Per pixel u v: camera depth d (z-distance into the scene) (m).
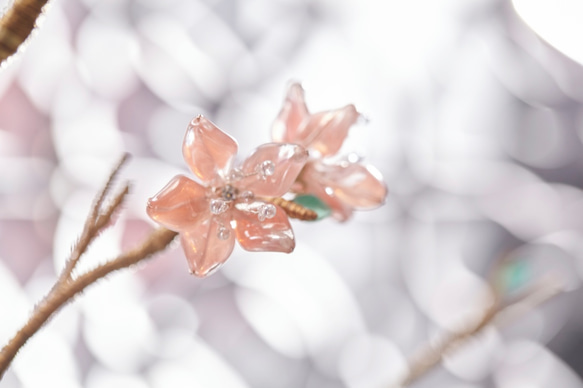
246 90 1.33
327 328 1.32
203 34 1.31
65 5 1.22
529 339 1.43
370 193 0.45
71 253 0.43
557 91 1.50
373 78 1.40
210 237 0.41
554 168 1.50
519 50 1.48
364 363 1.33
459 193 1.44
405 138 1.41
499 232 1.44
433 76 1.44
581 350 1.43
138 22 1.27
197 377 1.23
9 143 1.17
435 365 0.57
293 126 0.45
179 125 1.27
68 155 1.20
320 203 0.45
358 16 1.39
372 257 1.37
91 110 1.23
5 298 1.13
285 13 1.35
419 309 1.37
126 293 1.22
